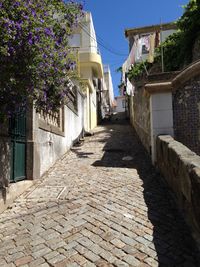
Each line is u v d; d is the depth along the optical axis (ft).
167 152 21.71
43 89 17.89
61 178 26.05
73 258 12.34
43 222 16.30
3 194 18.67
